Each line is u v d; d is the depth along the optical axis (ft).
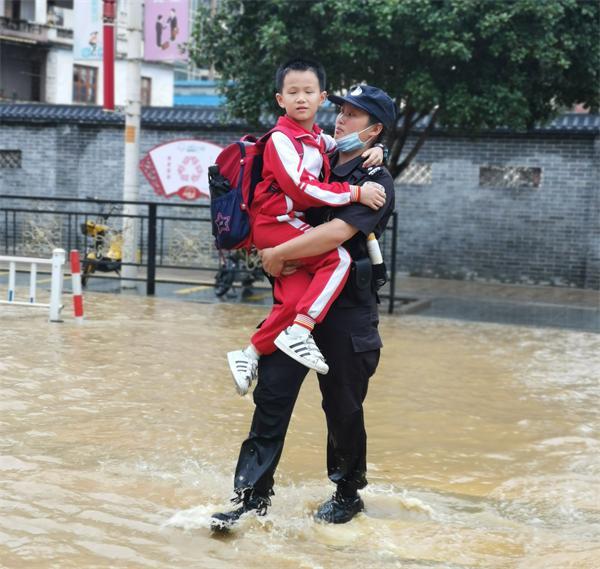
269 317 11.23
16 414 16.70
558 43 34.65
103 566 9.80
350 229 10.65
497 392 21.11
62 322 27.94
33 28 95.25
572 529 12.01
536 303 42.09
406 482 13.97
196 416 17.26
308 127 11.10
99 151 56.65
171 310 32.96
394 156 40.65
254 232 11.12
